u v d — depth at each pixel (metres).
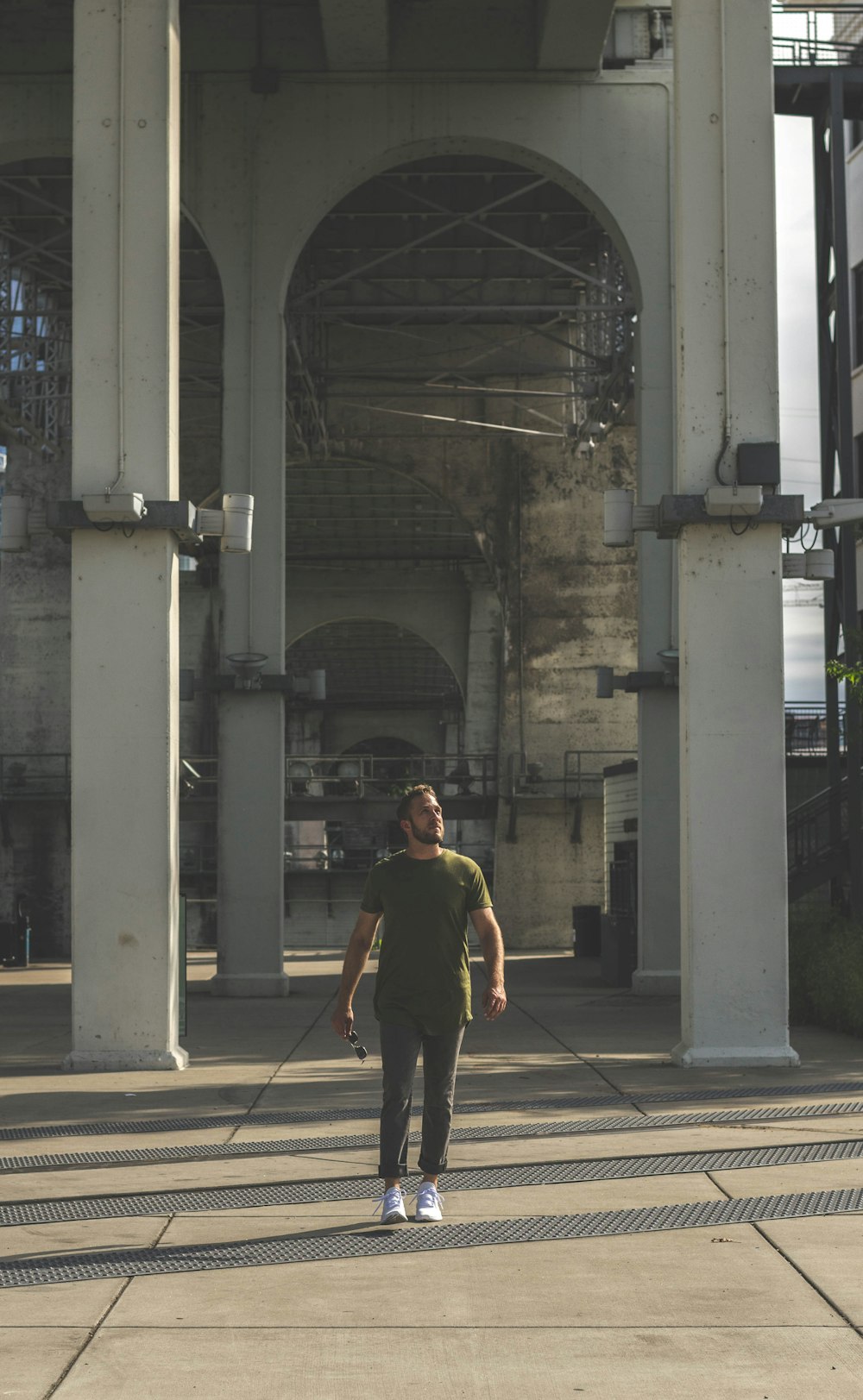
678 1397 4.37
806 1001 16.98
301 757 45.38
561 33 24.02
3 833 43.06
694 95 13.80
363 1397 4.38
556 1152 8.52
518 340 36.25
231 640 24.64
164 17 14.07
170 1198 7.36
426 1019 6.45
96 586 13.70
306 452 40.91
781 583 13.45
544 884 41.69
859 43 25.16
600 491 42.31
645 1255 6.09
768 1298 5.43
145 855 13.45
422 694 83.56
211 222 24.98
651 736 24.00
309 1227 6.66
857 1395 4.38
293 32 25.00
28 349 38.00
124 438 13.85
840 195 23.98
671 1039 15.72
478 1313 5.25
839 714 28.12
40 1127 9.88
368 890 6.56
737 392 13.66
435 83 24.88
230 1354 4.79
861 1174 7.86
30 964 39.25
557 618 42.22
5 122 25.25
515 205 31.83
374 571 58.62
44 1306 5.36
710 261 13.75
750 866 13.20
